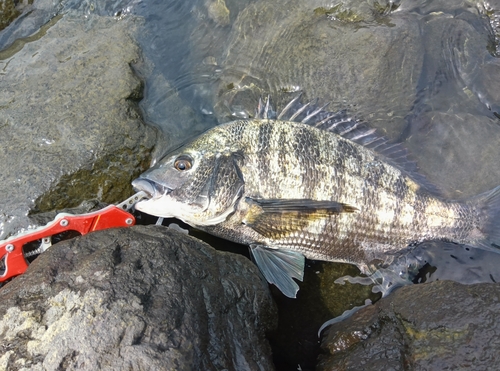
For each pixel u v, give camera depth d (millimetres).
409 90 519
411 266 468
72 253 326
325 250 455
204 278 339
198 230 473
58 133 457
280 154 430
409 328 356
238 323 341
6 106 474
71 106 473
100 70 503
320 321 444
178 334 288
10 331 286
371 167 447
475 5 578
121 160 466
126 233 346
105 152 456
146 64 535
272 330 387
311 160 432
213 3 577
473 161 494
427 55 542
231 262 382
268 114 477
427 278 463
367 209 442
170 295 305
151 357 271
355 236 448
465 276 458
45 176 435
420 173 470
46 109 471
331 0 548
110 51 523
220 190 433
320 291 460
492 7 575
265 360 338
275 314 387
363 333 386
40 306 294
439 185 479
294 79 528
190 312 303
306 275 468
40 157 443
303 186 431
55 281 307
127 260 318
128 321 282
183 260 338
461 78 539
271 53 544
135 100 505
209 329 312
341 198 436
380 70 518
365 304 451
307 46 537
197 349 291
